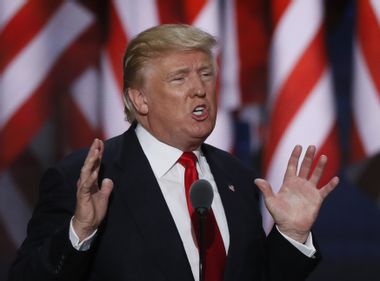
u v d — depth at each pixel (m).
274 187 15.59
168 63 6.84
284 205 6.95
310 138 15.64
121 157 7.11
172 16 15.91
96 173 6.14
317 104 15.59
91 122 16.61
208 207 6.35
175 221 6.90
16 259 6.75
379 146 15.68
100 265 6.61
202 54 6.91
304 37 15.61
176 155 7.17
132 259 6.58
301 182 7.01
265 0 16.53
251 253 7.06
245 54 16.53
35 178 16.72
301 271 7.03
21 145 16.44
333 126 15.68
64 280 6.30
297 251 6.96
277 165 15.57
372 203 17.28
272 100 15.69
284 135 15.55
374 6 15.64
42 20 16.12
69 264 6.25
